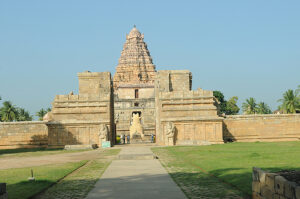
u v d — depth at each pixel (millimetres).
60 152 46031
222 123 59250
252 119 61812
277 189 12789
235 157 31109
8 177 22797
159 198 15617
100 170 25406
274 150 37750
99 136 55125
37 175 23172
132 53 151750
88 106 57375
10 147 61375
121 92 136875
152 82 146875
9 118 114062
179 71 61594
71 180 21219
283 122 61781
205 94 57438
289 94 100562
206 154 35312
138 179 20750
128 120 124438
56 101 57406
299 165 24266
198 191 17047
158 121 59031
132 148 49250
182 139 55406
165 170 24531
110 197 16000
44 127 61781
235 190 17203
